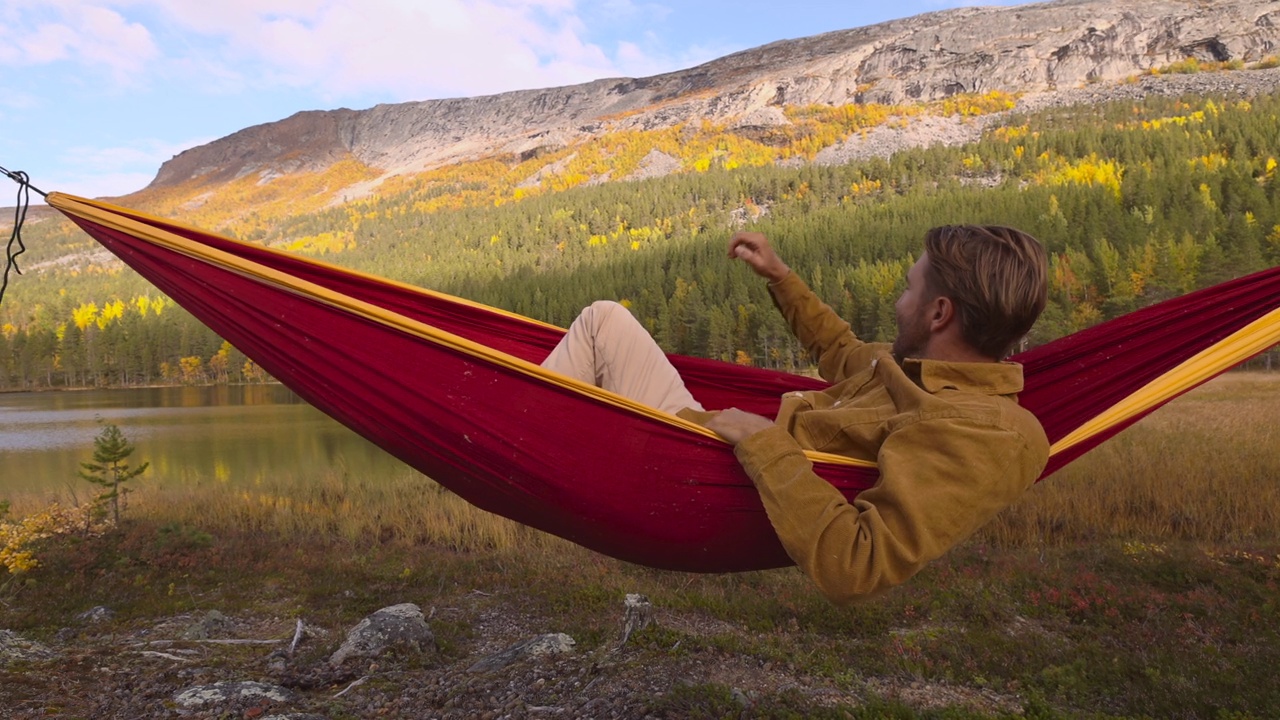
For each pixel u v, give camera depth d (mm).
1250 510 9570
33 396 82438
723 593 7266
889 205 108438
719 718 4359
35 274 169000
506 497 1797
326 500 13602
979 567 7785
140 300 122438
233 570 8852
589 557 8961
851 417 1480
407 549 9898
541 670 5383
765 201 153500
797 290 2213
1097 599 6621
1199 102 154375
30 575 8305
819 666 5301
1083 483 10797
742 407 2705
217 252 1726
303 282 1676
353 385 1724
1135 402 2178
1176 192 81625
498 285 116312
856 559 1189
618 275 104375
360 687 5324
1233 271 55375
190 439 35625
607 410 1602
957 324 1447
